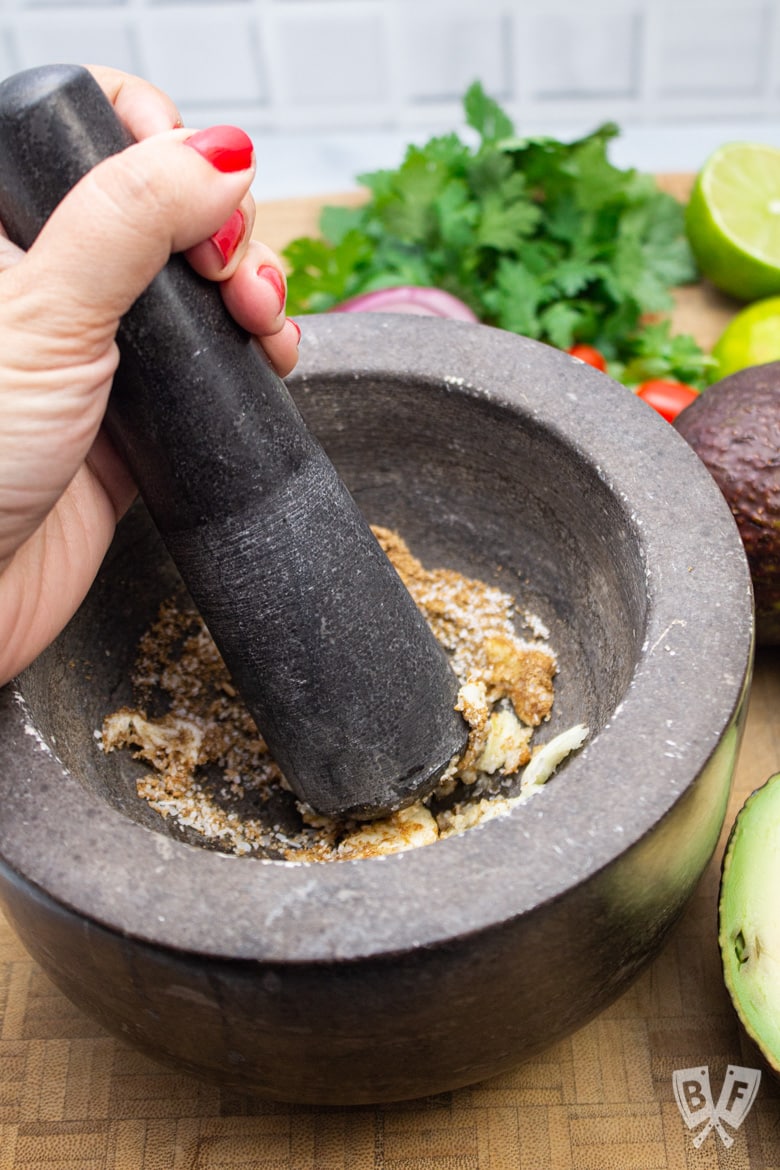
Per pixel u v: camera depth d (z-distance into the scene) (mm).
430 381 406
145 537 418
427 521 441
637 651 358
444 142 554
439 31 816
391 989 312
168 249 318
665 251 571
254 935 309
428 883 313
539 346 409
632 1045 385
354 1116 376
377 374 408
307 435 363
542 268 552
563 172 554
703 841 344
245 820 404
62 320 312
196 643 427
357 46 823
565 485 398
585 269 545
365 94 846
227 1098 380
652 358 541
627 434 386
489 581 435
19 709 345
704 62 821
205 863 319
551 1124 374
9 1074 387
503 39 819
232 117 845
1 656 350
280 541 353
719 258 553
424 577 438
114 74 375
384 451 431
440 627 434
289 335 382
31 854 321
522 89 841
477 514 432
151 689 418
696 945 401
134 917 312
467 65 832
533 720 409
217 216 318
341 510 364
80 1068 387
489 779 408
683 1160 367
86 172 315
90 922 314
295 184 691
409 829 392
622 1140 370
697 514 369
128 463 352
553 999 330
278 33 814
